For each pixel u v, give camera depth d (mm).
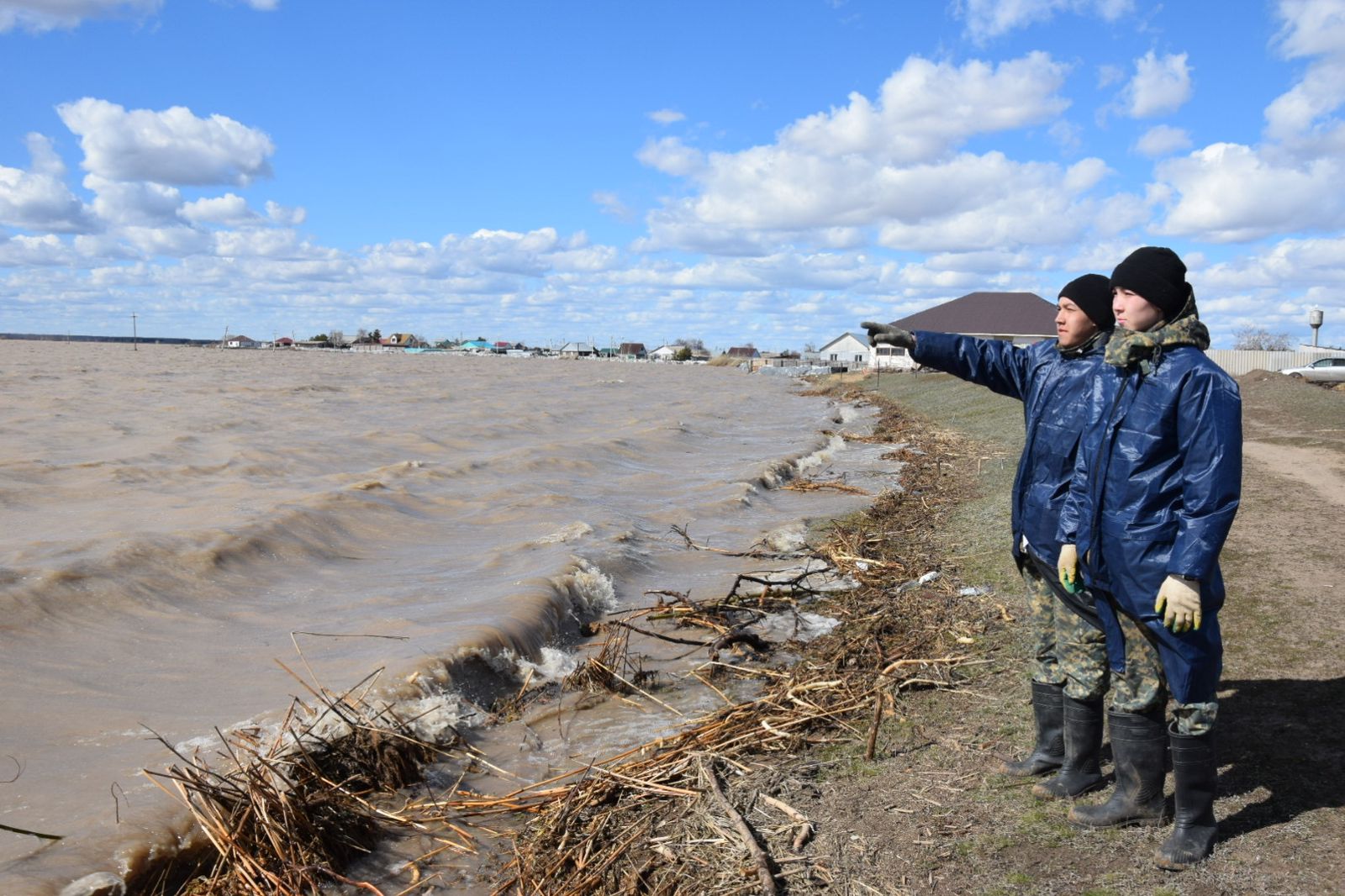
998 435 21312
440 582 9656
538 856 4699
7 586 8461
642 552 11141
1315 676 5750
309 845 4781
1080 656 4387
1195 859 3881
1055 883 3908
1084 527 3959
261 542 10617
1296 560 8312
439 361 112250
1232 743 4953
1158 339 3740
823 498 15484
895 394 41656
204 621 8320
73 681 6797
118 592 8734
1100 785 4594
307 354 134625
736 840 4492
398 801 5473
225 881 4543
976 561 9797
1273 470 13133
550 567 9711
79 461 15922
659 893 4207
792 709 6219
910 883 4039
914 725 5754
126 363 67625
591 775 5605
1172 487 3738
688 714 6684
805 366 92812
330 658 7199
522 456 18484
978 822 4453
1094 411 3973
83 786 5180
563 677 7449
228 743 5500
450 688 6770
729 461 20016
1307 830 4078
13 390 35219
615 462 19047
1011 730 5492
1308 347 51344
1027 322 70188
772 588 9422
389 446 20266
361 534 11805
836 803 4805
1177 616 3641
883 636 7648
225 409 28562
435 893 4555
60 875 4297
